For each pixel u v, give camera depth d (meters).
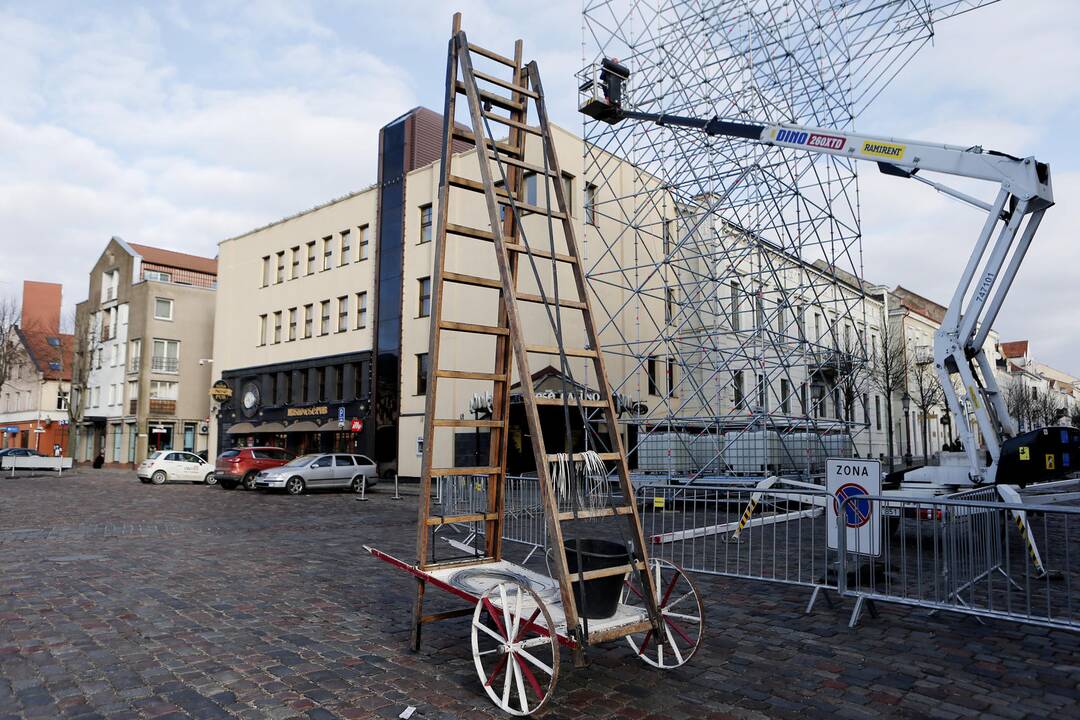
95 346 49.44
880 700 4.45
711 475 18.30
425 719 4.05
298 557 9.63
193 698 4.34
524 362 4.55
